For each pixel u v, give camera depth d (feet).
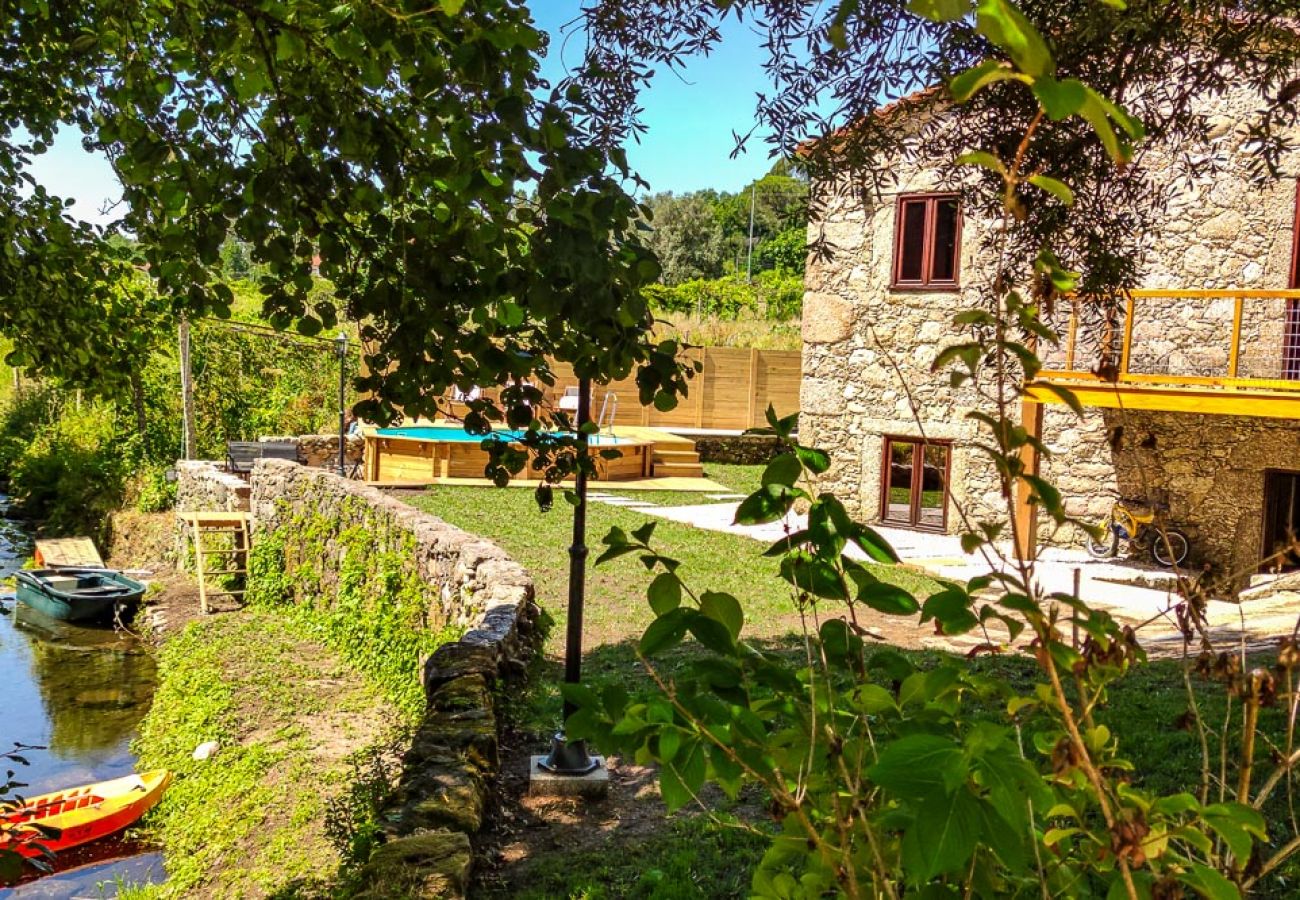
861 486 49.90
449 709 18.80
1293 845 4.30
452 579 31.86
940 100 14.47
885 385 48.75
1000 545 43.80
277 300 10.94
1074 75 13.14
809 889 4.80
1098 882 7.05
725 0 6.22
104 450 73.56
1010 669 20.62
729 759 4.58
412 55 8.63
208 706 32.94
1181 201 40.16
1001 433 3.78
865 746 4.77
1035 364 3.68
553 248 8.45
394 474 65.57
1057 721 4.30
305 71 9.86
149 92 10.38
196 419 75.15
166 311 17.80
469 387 10.81
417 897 11.49
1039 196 14.14
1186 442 40.47
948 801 3.42
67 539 63.16
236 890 21.01
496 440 10.91
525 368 10.50
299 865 21.15
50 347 16.90
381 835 13.70
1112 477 42.22
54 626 48.52
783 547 5.02
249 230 10.07
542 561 40.29
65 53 13.70
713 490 64.95
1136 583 37.63
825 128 14.28
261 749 28.48
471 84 8.53
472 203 9.82
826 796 4.86
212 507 57.36
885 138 14.83
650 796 17.95
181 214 11.75
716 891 14.05
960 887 4.33
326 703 32.68
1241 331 39.22
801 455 5.10
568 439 10.96
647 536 5.26
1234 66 13.64
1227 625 29.25
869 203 15.76
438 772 15.81
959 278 45.85
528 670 25.31
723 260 177.17
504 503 54.54
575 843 15.99
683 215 175.32
